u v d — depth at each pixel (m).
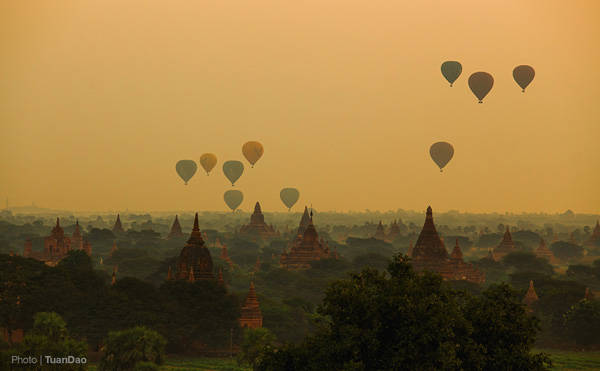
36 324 102.31
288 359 59.44
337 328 56.94
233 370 111.44
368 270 60.75
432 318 54.31
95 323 120.81
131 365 95.94
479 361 55.09
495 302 59.38
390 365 54.06
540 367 57.31
